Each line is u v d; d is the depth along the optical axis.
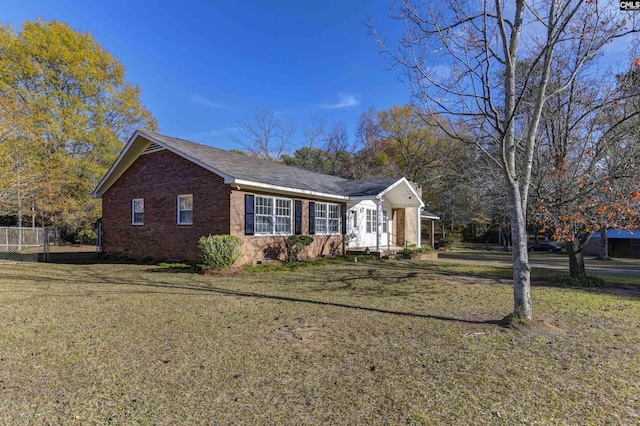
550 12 5.04
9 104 16.34
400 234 21.94
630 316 5.73
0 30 19.81
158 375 3.43
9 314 5.76
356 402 2.88
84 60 22.36
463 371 3.48
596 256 25.61
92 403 2.89
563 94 7.60
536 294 7.70
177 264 12.22
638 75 6.44
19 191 15.79
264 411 2.75
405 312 5.95
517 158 8.16
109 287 8.30
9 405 2.85
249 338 4.55
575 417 2.65
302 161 38.41
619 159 6.75
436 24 5.20
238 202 11.69
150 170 13.80
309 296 7.33
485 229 37.44
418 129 35.91
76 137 21.73
